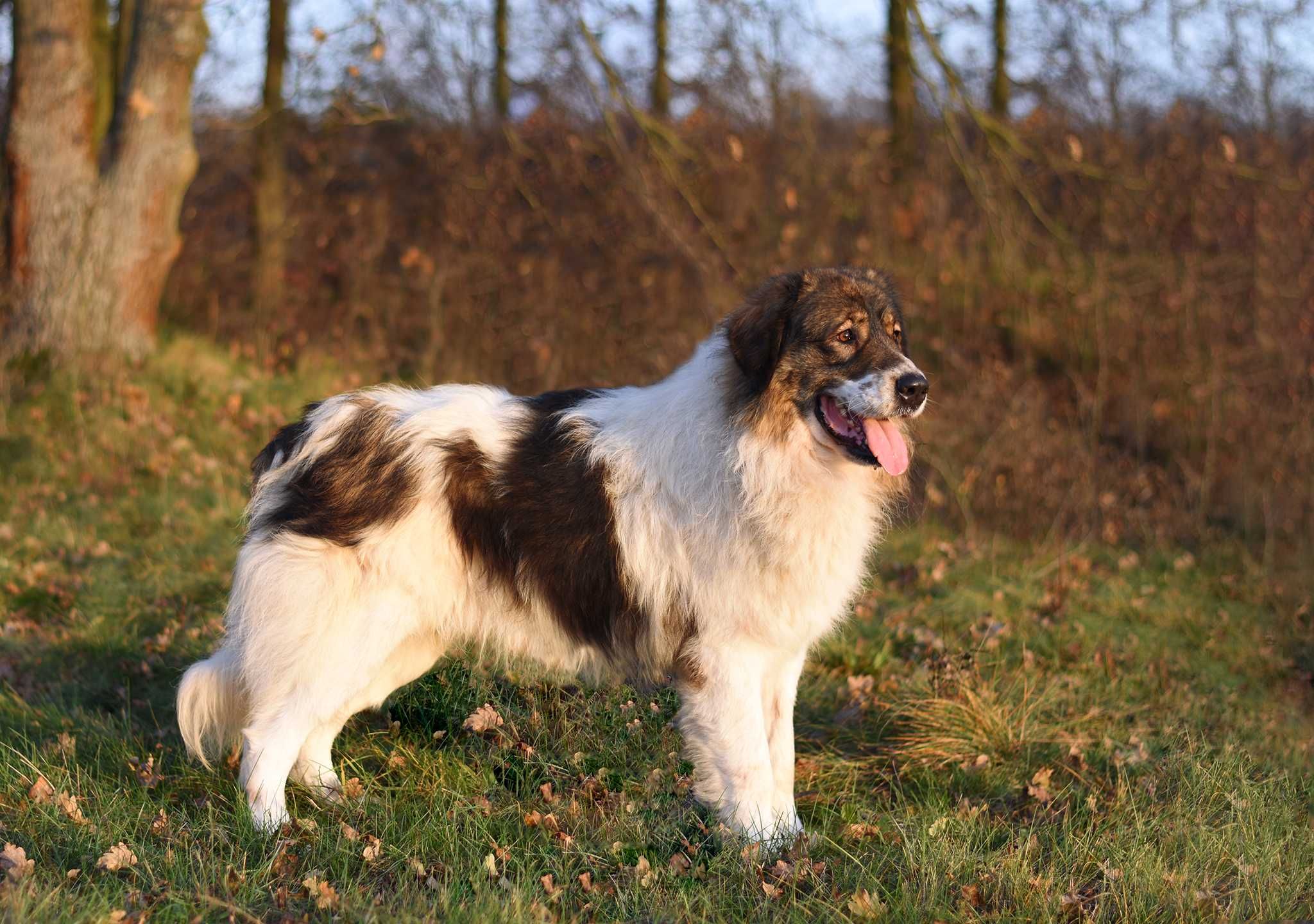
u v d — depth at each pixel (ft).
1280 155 35.78
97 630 18.89
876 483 13.24
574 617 13.12
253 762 12.55
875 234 39.65
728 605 12.46
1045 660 19.36
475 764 14.16
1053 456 30.22
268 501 13.23
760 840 12.28
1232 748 15.55
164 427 30.48
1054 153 37.04
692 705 12.70
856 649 18.90
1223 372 32.35
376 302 42.91
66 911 9.93
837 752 15.56
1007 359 35.94
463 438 12.93
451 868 11.58
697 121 41.06
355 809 12.91
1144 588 24.11
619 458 12.89
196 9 33.60
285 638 12.65
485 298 41.78
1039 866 12.28
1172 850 12.73
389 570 12.66
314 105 43.16
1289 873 12.26
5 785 12.81
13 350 33.14
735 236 39.40
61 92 33.17
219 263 44.73
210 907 10.57
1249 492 28.58
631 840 12.54
